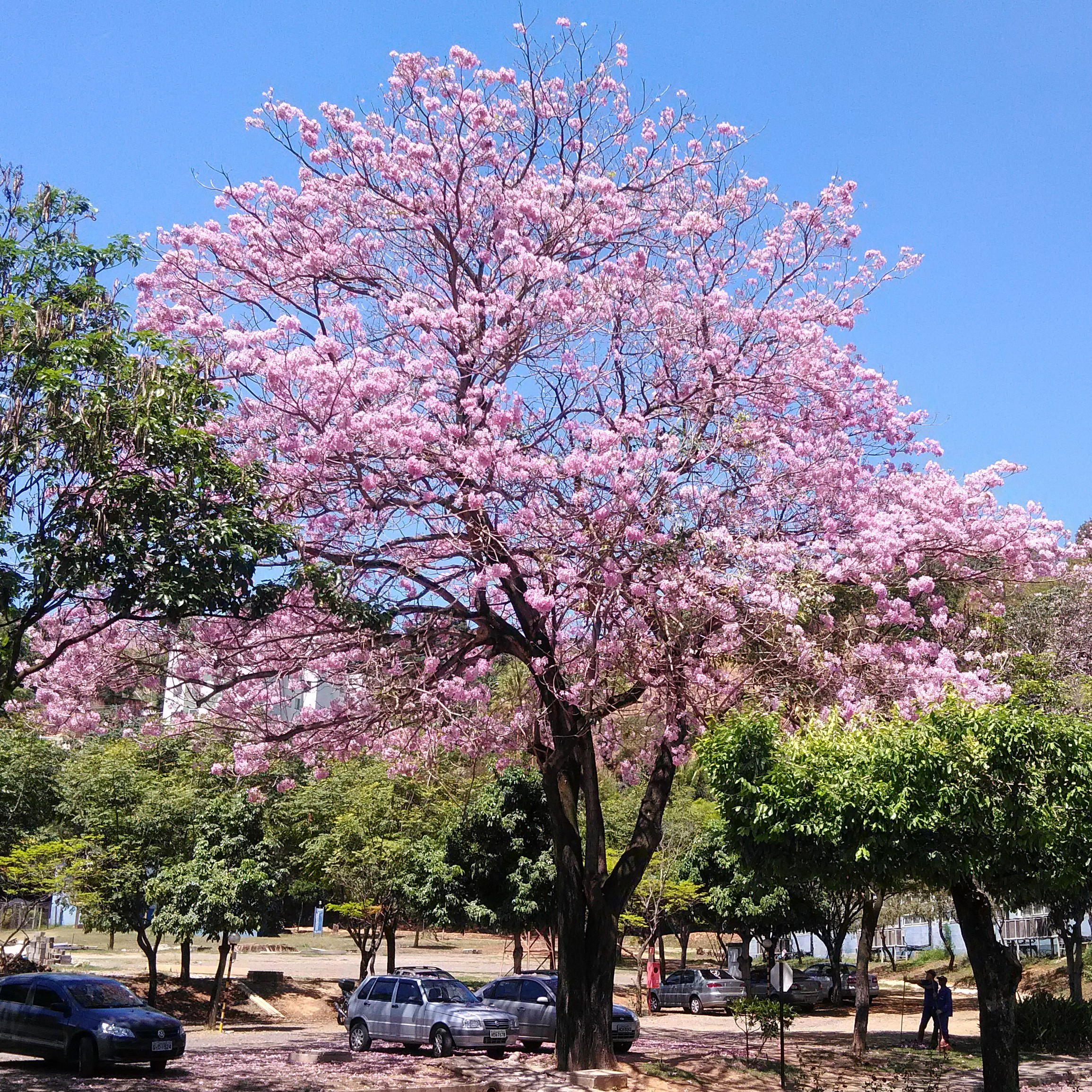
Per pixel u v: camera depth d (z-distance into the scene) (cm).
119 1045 1662
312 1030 2731
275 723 1777
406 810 3072
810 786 1242
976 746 1181
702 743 1338
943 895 3334
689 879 3469
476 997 2206
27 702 1825
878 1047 2272
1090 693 1941
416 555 1558
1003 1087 1266
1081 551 1712
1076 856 1173
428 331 1584
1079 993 2428
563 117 1816
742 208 1864
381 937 3161
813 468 1659
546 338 1650
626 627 1588
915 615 1684
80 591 1224
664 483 1543
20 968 3453
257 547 1243
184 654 1648
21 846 2739
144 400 1182
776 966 1745
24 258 1253
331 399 1457
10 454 1122
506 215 1708
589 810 1811
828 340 1772
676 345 1755
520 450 1558
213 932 2688
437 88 1745
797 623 1572
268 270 1723
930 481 1766
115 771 2814
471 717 1806
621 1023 2108
